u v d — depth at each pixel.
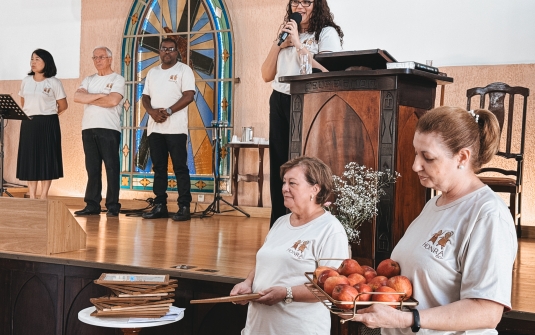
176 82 6.45
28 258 4.00
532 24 5.99
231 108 7.42
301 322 2.49
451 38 6.32
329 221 2.51
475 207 1.66
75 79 8.38
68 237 4.16
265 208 7.08
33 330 4.03
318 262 2.44
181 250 4.35
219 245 4.65
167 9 7.77
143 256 4.05
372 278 1.79
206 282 3.54
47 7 8.49
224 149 7.43
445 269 1.67
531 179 5.97
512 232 1.62
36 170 7.04
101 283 3.06
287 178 2.55
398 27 6.56
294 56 4.11
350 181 3.37
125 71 8.00
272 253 2.54
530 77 5.98
